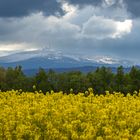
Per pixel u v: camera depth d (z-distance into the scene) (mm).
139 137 18359
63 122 21500
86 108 23656
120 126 20312
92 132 19094
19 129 19953
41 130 20859
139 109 23969
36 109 23375
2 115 22422
